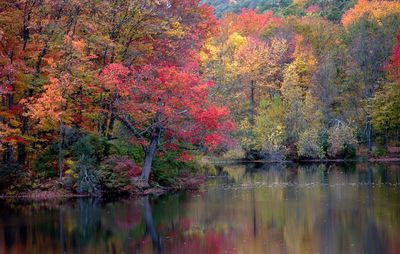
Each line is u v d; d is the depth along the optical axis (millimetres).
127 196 28344
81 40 28422
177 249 15555
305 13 89312
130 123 29625
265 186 31516
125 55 31797
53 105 26594
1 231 18625
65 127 29062
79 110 30281
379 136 59312
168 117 28906
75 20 30594
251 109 58375
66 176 29094
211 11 37469
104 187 28516
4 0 29188
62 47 28203
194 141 30922
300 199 25219
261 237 17109
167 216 21375
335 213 21000
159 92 28047
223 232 18031
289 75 56438
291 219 20062
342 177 35781
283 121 55531
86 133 30000
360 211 21281
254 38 64562
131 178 29266
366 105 56844
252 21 75375
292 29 65250
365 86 58156
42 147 30531
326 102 57000
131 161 29594
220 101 51812
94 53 31094
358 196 25609
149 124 30297
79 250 15633
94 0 30297
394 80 55906
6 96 29938
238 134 54594
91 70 30234
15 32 29250
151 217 21234
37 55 29469
